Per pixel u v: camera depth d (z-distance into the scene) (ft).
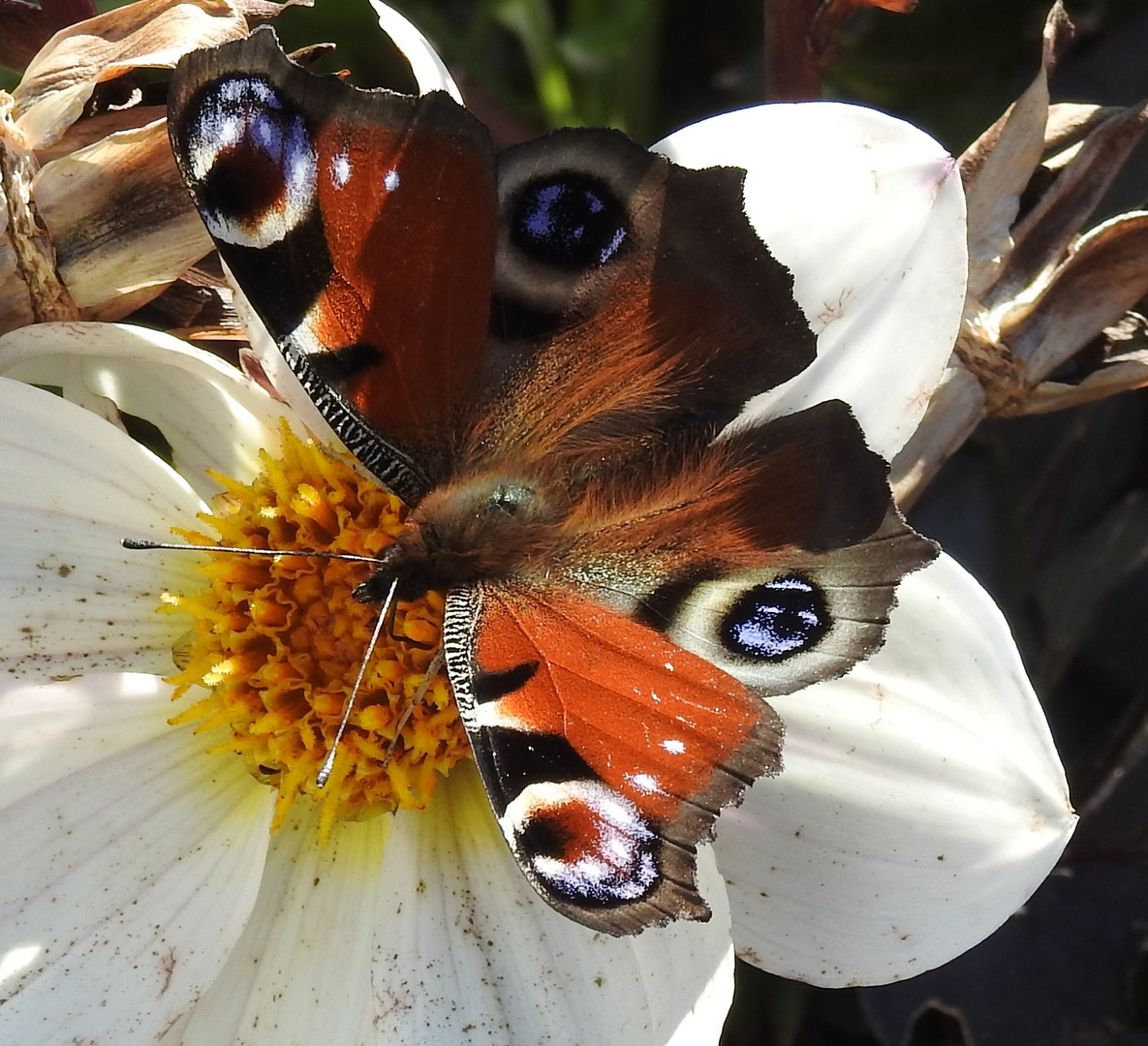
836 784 0.70
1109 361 0.74
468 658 0.66
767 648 0.66
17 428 0.70
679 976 0.69
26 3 0.76
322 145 0.66
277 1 0.80
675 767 0.65
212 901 0.71
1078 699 0.82
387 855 0.72
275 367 0.69
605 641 0.66
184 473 0.73
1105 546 0.81
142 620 0.72
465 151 0.66
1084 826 0.79
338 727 0.71
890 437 0.69
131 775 0.72
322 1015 0.71
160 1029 0.70
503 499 0.69
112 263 0.70
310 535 0.71
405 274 0.67
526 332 0.69
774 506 0.67
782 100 0.78
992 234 0.74
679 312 0.68
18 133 0.70
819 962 0.70
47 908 0.70
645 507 0.68
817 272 0.68
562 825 0.65
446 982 0.71
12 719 0.70
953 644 0.68
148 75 0.72
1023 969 0.78
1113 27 0.82
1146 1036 0.78
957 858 0.69
